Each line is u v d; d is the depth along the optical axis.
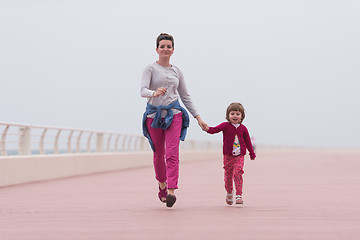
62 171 16.98
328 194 10.62
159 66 8.19
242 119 8.34
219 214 7.50
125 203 9.13
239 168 8.30
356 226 6.33
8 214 7.62
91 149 20.38
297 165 25.55
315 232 5.88
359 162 29.86
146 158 27.02
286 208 8.23
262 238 5.51
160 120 8.05
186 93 8.41
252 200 9.49
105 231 5.99
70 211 7.96
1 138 14.06
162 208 8.33
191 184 13.59
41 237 5.62
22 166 14.30
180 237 5.57
